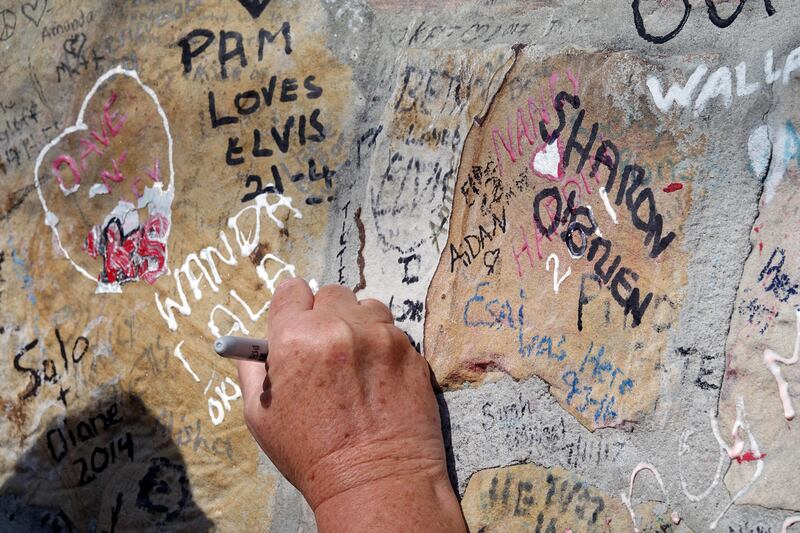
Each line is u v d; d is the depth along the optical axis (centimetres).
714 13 119
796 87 113
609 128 125
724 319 117
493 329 132
